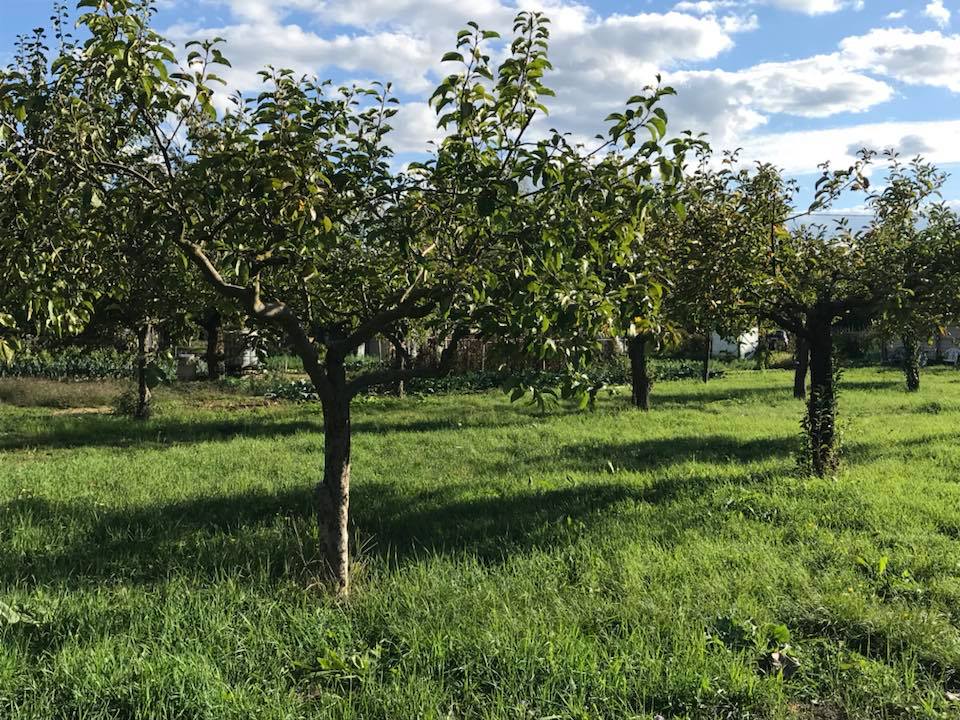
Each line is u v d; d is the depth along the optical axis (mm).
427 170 4160
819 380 8703
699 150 4086
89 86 3809
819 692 3674
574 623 4309
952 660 3906
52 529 6492
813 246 8508
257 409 18234
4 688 3537
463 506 7395
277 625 4367
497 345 4105
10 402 19328
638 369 17078
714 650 4004
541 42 4145
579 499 7535
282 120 3830
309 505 7414
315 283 5664
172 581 4973
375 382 5145
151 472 9250
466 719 3389
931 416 14789
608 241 4336
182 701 3418
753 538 6039
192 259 4359
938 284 7434
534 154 3912
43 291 4016
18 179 3611
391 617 4418
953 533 6215
